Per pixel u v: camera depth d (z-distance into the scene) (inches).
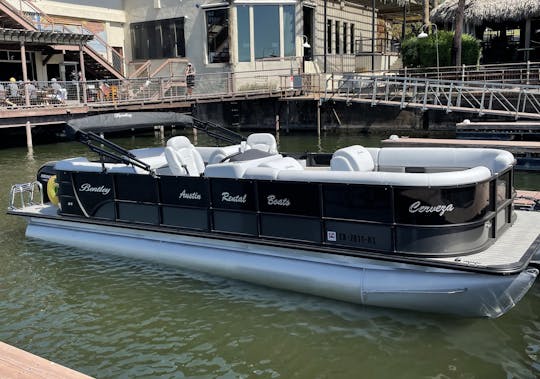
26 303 269.9
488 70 895.7
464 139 671.1
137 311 259.1
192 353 222.1
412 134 903.7
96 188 327.6
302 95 1027.3
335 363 212.1
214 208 284.0
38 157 733.9
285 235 265.1
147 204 308.3
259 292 271.9
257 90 1004.6
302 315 248.7
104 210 327.9
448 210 227.0
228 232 282.5
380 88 1077.1
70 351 225.6
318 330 235.8
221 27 1078.4
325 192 250.1
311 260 259.6
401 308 242.5
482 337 227.0
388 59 1284.4
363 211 242.1
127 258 319.0
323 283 253.1
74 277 299.0
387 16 1528.1
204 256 288.4
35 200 474.0
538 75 956.6
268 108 1040.8
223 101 986.7
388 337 228.4
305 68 1148.5
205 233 287.4
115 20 1200.2
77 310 261.7
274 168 267.3
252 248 276.5
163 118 351.6
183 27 1133.1
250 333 235.8
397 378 201.9
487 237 240.7
